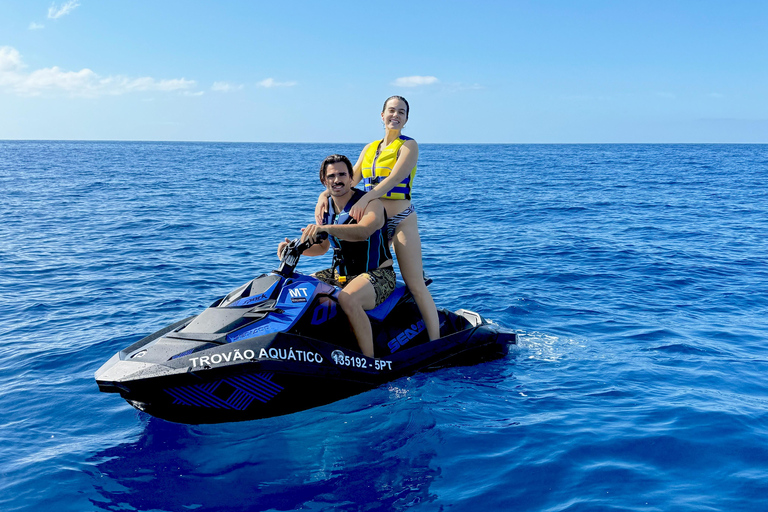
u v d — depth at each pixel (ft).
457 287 27.02
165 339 13.60
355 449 11.93
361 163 17.76
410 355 15.78
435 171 148.05
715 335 19.98
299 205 65.98
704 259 33.76
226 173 136.15
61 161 197.67
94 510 9.91
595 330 20.62
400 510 9.77
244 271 30.86
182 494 10.36
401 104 16.84
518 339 19.49
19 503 10.12
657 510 9.64
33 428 13.07
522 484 10.54
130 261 33.35
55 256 34.76
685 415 13.33
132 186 92.32
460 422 13.12
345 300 14.60
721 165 179.83
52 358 17.61
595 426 12.84
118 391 12.62
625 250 36.65
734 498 9.98
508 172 142.82
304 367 13.24
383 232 15.81
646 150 472.44
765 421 13.00
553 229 46.52
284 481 10.73
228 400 12.70
